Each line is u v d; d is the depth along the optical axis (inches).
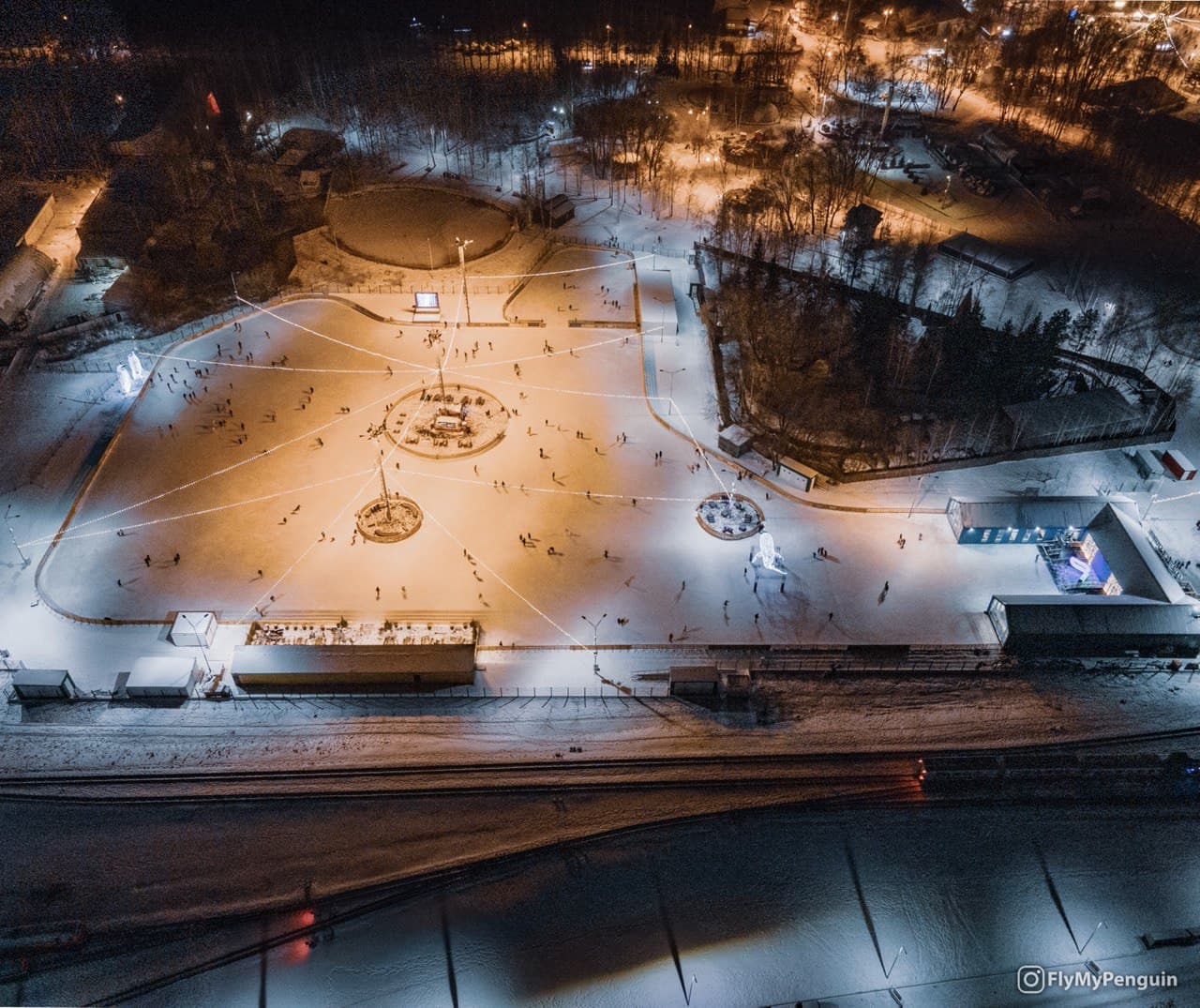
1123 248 4849.9
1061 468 3457.2
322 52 7224.4
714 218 5064.0
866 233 4682.6
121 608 2874.0
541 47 7293.3
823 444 3548.2
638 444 3555.6
